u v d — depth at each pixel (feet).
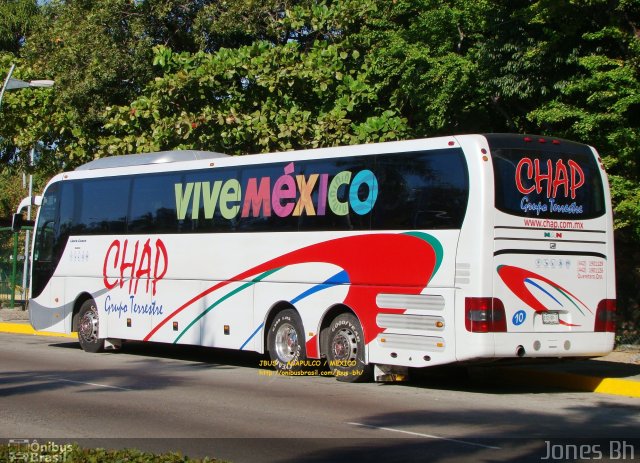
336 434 31.86
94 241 62.13
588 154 44.24
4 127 90.12
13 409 37.06
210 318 53.57
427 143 43.16
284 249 49.52
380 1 72.59
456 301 40.93
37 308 66.03
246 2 82.74
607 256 44.11
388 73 67.72
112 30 82.48
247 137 71.67
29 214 101.19
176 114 74.18
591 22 53.98
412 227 43.19
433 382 48.55
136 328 58.39
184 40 88.99
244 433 31.94
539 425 34.22
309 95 74.02
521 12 53.47
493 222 40.65
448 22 60.39
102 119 81.20
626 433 32.65
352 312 46.37
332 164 47.60
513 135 42.19
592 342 43.09
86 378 47.62
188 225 55.47
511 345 40.68
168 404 38.65
